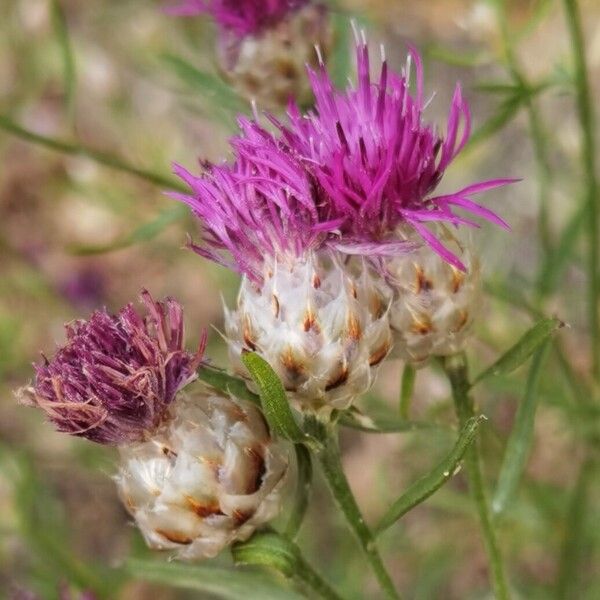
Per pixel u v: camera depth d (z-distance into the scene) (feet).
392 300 0.42
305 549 0.65
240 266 0.41
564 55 0.62
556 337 0.56
